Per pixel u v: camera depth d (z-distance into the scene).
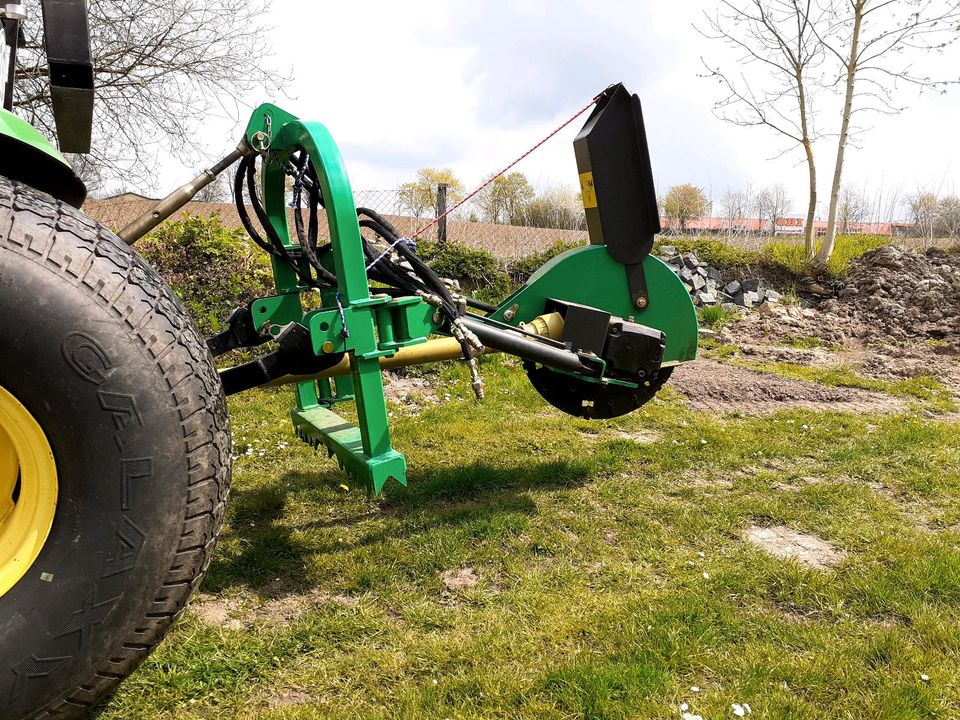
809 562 3.14
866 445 4.76
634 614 2.63
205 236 6.75
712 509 3.65
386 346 2.81
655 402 5.71
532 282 3.69
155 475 1.67
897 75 10.52
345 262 2.68
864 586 2.88
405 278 2.96
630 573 2.97
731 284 10.52
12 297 1.53
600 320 3.62
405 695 2.16
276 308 3.45
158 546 1.69
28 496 1.64
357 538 3.22
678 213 15.66
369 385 2.79
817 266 10.84
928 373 7.14
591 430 4.99
